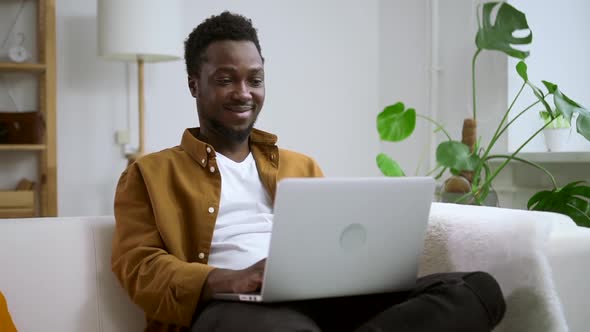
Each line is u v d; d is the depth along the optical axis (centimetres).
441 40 388
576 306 155
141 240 162
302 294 133
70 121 398
